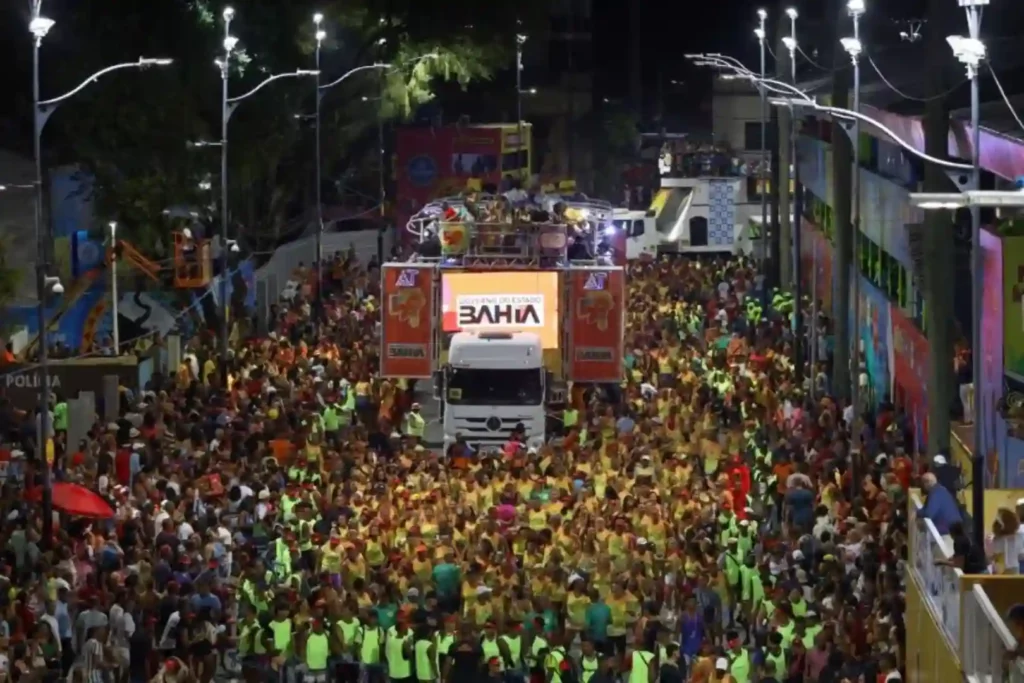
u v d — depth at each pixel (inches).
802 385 3166.8
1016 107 2411.4
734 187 5349.4
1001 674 1096.8
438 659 1699.1
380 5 4471.0
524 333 2984.7
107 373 2783.0
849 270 3127.5
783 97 3651.6
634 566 1804.9
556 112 7037.4
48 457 2087.8
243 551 1935.3
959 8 2960.1
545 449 2559.1
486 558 1871.3
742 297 4217.5
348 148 5103.3
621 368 3016.7
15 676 1590.8
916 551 1551.4
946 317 2242.9
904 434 2677.2
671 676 1598.2
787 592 1708.9
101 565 1865.2
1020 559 1353.3
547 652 1652.3
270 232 4355.3
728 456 2440.9
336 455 2426.2
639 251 5300.2
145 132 3727.9
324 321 3779.5
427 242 3132.4
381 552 1957.4
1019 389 2119.8
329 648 1720.0
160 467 2276.1
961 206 1504.7
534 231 3031.5
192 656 1694.1
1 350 2901.1
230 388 2918.3
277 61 3983.8
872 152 3415.4
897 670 1533.0
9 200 3838.6
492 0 4633.4
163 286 3612.2
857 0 2529.5
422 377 3006.9
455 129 4997.5
